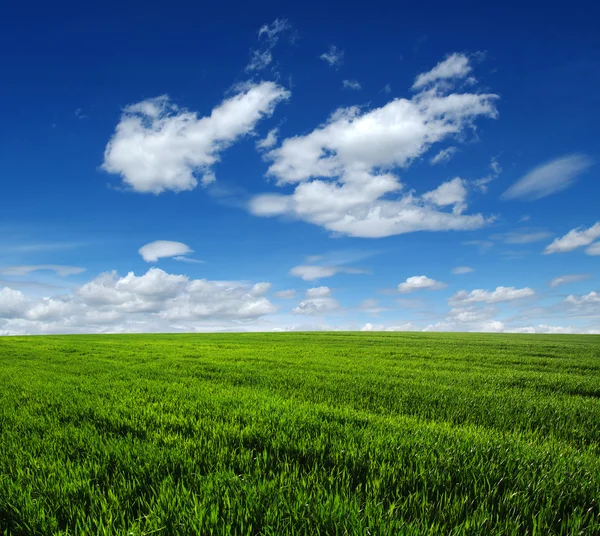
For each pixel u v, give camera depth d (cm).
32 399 974
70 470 462
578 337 4856
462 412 849
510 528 328
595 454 590
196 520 332
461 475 439
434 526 330
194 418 721
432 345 3112
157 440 595
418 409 871
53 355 2338
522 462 477
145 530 331
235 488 402
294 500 378
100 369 1625
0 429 707
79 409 834
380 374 1446
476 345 3117
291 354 2319
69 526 354
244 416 725
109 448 548
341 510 345
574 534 316
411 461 480
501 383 1270
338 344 3256
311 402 930
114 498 385
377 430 636
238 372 1502
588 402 986
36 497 406
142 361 1967
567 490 405
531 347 2922
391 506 350
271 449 545
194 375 1448
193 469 473
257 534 324
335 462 485
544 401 967
